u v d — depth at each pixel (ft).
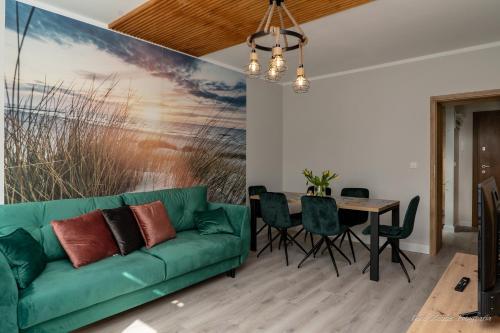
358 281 11.12
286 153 19.58
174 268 9.10
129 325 8.11
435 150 14.51
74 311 7.20
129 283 8.05
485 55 13.19
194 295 9.92
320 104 18.12
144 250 9.66
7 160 9.06
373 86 16.21
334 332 7.82
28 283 6.84
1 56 8.95
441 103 15.17
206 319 8.44
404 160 15.34
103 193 11.21
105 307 7.76
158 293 8.91
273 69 8.51
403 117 15.33
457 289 4.76
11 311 6.08
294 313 8.79
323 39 12.58
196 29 11.35
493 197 4.25
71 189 10.41
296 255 14.15
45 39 9.80
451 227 19.29
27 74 9.44
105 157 11.27
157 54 12.87
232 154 16.29
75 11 10.34
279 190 19.44
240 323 8.24
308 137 18.65
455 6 9.91
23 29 9.36
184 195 12.57
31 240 7.73
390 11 10.24
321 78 18.03
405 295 9.97
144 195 11.48
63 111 10.20
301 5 9.32
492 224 3.89
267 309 9.02
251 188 16.72
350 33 12.00
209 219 11.78
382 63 15.75
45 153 9.82
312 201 12.19
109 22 11.16
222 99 15.72
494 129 19.67
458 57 13.80
